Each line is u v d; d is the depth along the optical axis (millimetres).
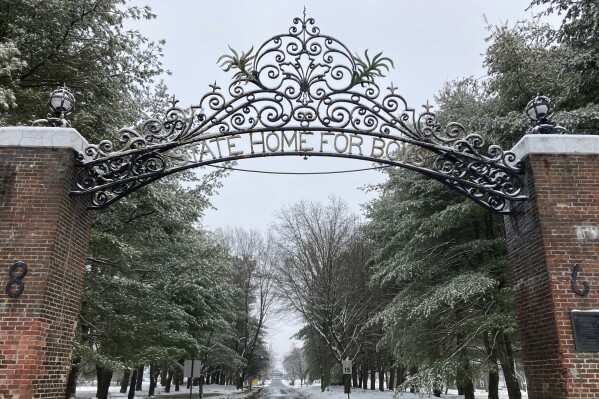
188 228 20062
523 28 16531
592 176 8477
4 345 7277
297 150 9156
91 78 13633
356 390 40438
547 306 7949
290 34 9477
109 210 16969
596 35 12992
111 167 9055
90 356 15281
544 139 8648
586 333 7590
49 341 7730
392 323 19391
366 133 9211
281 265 47469
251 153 9148
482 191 9438
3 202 8062
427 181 18891
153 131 9188
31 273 7668
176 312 19844
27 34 12336
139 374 52781
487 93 17672
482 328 16156
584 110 12336
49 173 8305
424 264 18625
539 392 8234
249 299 54906
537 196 8344
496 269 17047
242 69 9281
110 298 17234
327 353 40656
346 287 35188
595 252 8039
